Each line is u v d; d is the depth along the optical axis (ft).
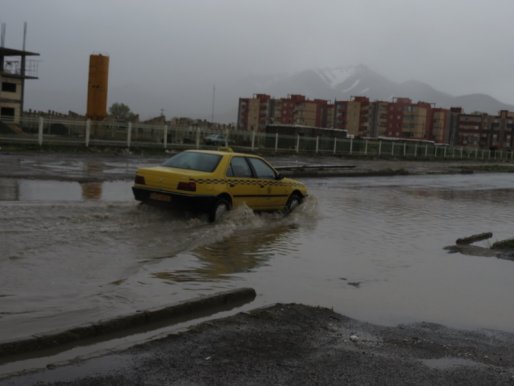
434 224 43.34
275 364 14.61
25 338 14.76
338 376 14.10
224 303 19.88
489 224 45.34
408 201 59.11
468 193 74.69
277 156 135.03
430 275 26.63
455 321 19.89
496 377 14.69
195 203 34.55
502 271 27.99
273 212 41.65
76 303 18.85
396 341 17.19
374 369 14.70
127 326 16.78
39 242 26.45
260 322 17.88
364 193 64.54
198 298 19.08
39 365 13.88
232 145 133.08
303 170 88.43
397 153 185.78
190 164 37.14
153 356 14.64
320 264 27.40
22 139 91.61
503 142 519.19
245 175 38.47
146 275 22.89
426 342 17.30
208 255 27.20
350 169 102.12
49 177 53.42
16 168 59.47
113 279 21.93
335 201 54.19
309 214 43.78
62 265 23.20
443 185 87.35
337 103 491.31
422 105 478.18
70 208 35.12
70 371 13.48
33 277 21.31
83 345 15.40
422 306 21.54
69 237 28.02
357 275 25.82
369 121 477.77
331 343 16.53
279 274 24.86
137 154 103.60
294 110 494.18
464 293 23.72
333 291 22.89
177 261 25.54
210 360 14.60
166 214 36.09
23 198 38.58
